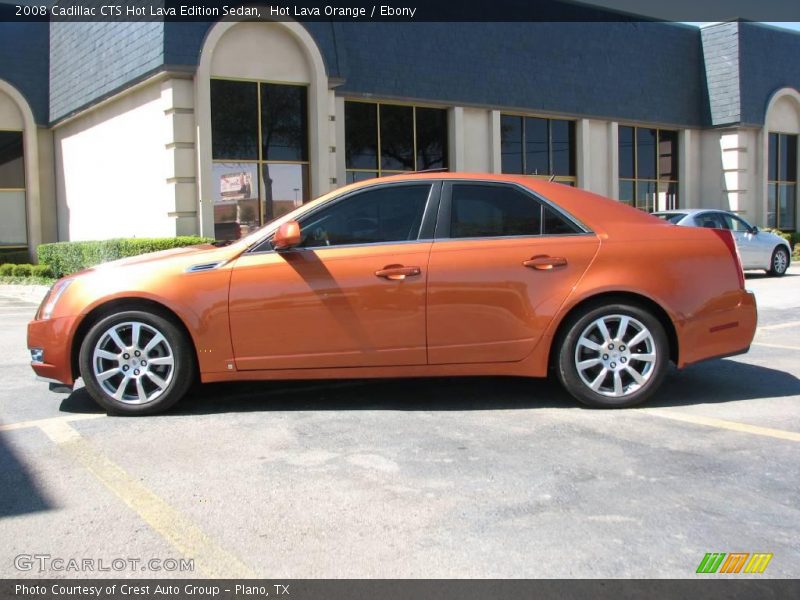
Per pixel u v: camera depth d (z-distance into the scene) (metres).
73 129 18.70
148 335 5.20
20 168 19.83
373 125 17.67
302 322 5.06
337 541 3.26
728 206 23.53
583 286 5.12
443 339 5.11
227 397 5.77
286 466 4.16
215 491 3.81
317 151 15.03
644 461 4.21
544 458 4.26
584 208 5.34
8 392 6.06
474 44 18.75
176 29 13.49
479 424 4.96
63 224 19.89
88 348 5.12
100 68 16.27
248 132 14.66
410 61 17.69
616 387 5.24
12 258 19.44
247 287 5.05
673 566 3.04
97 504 3.66
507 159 19.84
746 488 3.82
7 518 3.50
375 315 5.07
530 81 19.70
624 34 21.72
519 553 3.14
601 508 3.58
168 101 13.91
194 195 14.12
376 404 5.52
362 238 5.20
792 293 12.74
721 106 23.12
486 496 3.72
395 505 3.62
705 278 5.29
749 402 5.48
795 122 24.88
